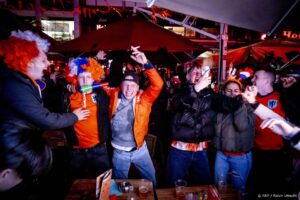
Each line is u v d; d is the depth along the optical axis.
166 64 5.63
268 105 2.97
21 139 1.61
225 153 2.94
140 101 2.89
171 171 2.93
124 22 4.51
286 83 2.95
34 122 1.85
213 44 12.68
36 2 8.34
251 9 1.98
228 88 3.00
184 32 15.45
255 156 3.21
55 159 4.23
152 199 2.12
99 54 4.05
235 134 2.84
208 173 2.96
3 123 1.61
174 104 2.82
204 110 2.80
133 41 4.00
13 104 1.72
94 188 2.28
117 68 4.27
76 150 2.92
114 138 2.98
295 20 1.99
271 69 3.00
